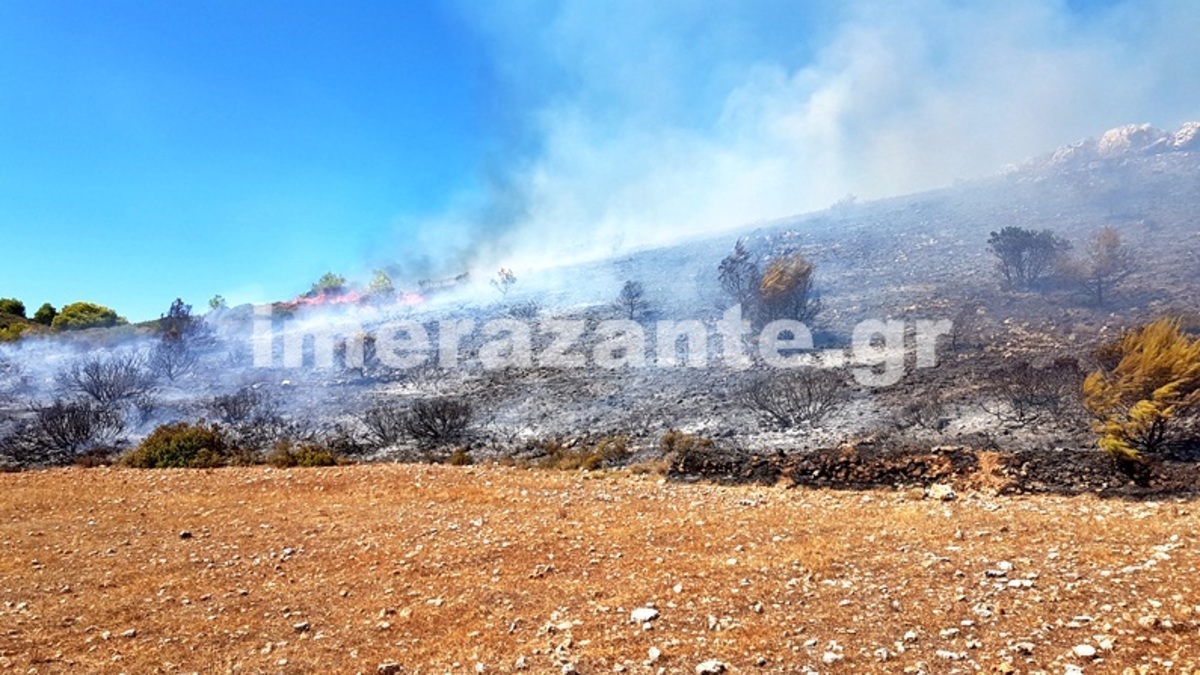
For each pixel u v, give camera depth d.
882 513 8.79
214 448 16.16
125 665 5.36
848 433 12.93
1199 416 10.82
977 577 6.00
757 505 9.66
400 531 8.98
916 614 5.36
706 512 9.27
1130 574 5.64
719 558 7.20
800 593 6.02
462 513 9.82
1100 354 12.99
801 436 13.22
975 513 8.43
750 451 12.75
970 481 10.22
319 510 10.36
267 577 7.44
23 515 10.58
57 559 8.28
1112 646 4.51
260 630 6.00
